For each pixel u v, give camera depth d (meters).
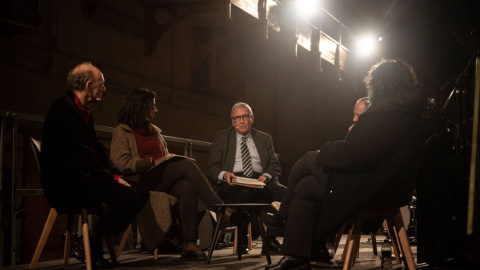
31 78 5.55
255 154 5.11
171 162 4.19
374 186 2.72
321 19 9.99
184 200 4.15
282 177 10.48
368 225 3.15
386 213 2.85
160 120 7.70
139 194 3.64
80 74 3.55
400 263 3.97
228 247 5.67
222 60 8.77
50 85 5.79
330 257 4.11
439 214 3.49
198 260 4.11
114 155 4.04
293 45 8.95
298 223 3.01
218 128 9.27
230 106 9.59
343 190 2.78
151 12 7.28
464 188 3.47
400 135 2.70
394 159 2.72
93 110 6.37
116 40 6.79
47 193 3.36
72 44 6.07
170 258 4.34
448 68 15.99
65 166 3.34
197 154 8.60
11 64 5.32
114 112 6.74
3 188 3.84
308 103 12.11
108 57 6.64
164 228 4.02
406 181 2.79
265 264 3.89
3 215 3.81
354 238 2.82
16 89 5.37
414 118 2.76
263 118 10.59
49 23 5.78
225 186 4.80
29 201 4.50
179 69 8.09
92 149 3.69
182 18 7.19
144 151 4.20
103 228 3.52
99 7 6.37
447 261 3.53
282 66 10.38
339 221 2.78
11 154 3.90
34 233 4.52
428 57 15.47
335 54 10.93
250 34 7.94
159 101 7.67
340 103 13.55
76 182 3.37
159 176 4.18
